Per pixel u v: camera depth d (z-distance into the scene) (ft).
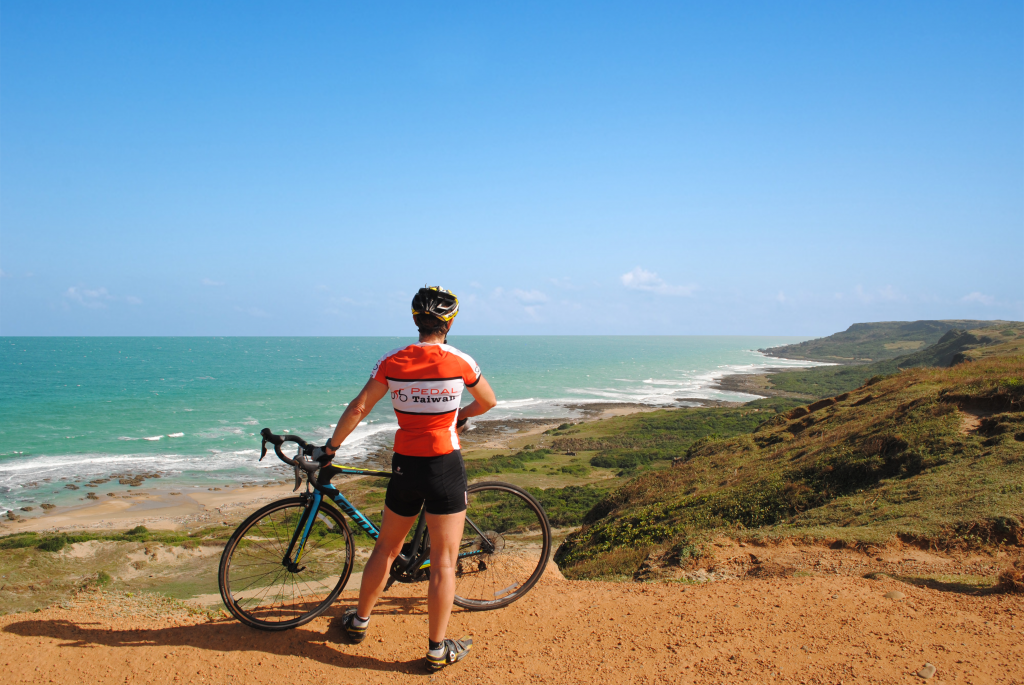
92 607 12.71
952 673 10.22
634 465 144.05
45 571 66.44
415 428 9.43
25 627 10.34
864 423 59.21
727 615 12.28
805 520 36.11
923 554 23.94
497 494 13.01
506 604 12.40
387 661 9.96
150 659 9.39
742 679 9.77
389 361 9.41
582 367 579.48
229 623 10.67
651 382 427.33
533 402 310.45
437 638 9.62
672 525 47.01
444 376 9.29
